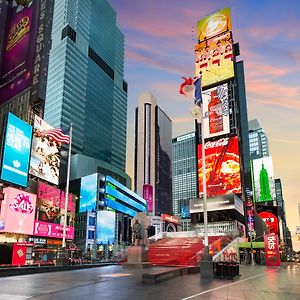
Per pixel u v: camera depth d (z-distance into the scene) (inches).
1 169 2233.0
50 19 3855.8
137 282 706.2
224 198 3432.6
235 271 939.3
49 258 2415.1
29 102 3526.1
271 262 2156.7
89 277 820.6
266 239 2210.9
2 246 1347.2
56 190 2942.9
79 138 7017.7
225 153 3966.5
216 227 3395.7
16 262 1342.3
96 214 3996.1
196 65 4566.9
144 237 1322.6
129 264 1254.9
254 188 5644.7
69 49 7194.9
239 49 4793.3
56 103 6766.7
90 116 7603.4
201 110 1097.4
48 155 2888.8
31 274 922.1
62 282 699.4
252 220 4033.0
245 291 610.5
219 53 4471.0
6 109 3779.5
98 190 4589.1
